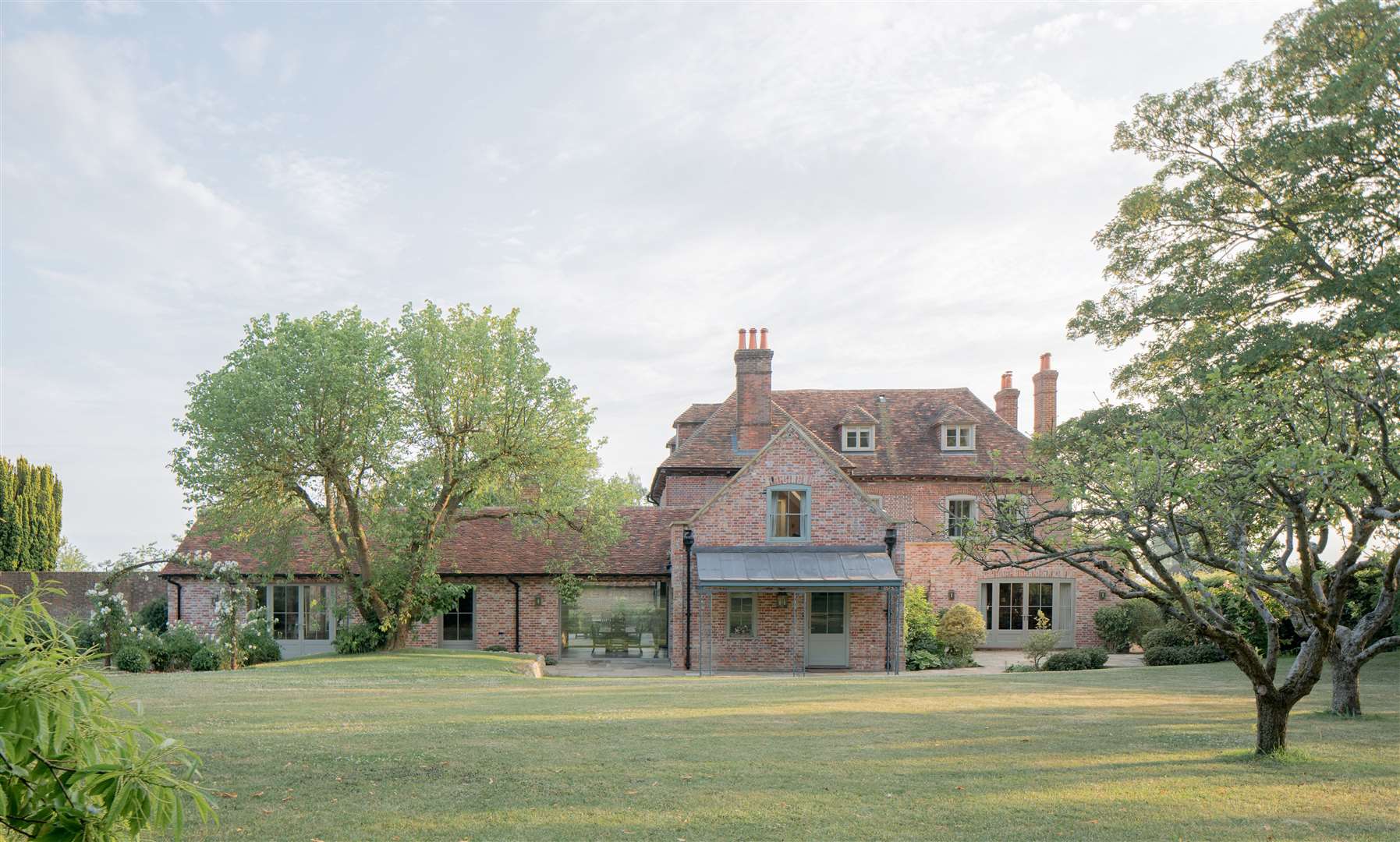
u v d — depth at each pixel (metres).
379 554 27.98
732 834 7.09
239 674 20.92
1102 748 10.89
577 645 30.61
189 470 23.31
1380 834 7.15
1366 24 20.19
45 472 44.22
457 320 26.67
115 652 24.75
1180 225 23.95
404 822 7.33
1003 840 6.98
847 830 7.21
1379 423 10.72
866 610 28.41
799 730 12.27
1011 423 39.94
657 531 32.19
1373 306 18.73
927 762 9.97
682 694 17.31
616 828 7.22
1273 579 10.09
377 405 24.62
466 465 25.88
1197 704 15.60
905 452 36.94
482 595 30.23
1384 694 16.88
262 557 26.03
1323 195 20.83
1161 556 10.16
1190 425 11.01
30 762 3.29
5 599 3.46
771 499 29.17
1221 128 22.83
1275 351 19.73
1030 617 34.62
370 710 13.91
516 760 9.84
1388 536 13.27
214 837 6.85
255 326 24.48
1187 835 7.12
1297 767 9.71
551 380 26.34
